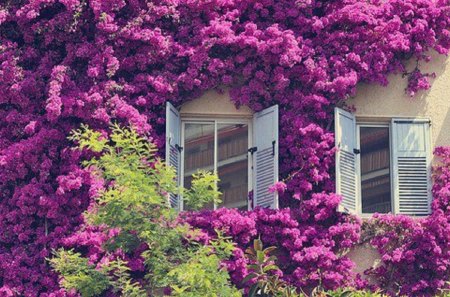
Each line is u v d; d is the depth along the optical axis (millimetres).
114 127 31078
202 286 27328
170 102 31469
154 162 29469
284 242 30609
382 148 31766
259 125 31438
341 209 30781
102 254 30375
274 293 29188
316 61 31562
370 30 31797
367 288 30547
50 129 31125
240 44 31422
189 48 31562
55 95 30953
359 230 30844
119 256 30156
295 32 31844
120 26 31531
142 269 30078
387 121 31906
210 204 31203
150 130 31234
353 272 30656
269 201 30891
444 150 31562
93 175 30438
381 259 30734
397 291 30547
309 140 31172
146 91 31438
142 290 28609
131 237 28453
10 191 31047
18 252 30672
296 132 31234
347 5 31859
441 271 30609
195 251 28812
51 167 31016
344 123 31391
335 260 30578
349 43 31766
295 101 31453
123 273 28672
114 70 31281
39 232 30766
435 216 30922
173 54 31641
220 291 27516
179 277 27203
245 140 31625
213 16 31781
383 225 30922
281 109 31484
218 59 31484
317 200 30812
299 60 31438
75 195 30891
